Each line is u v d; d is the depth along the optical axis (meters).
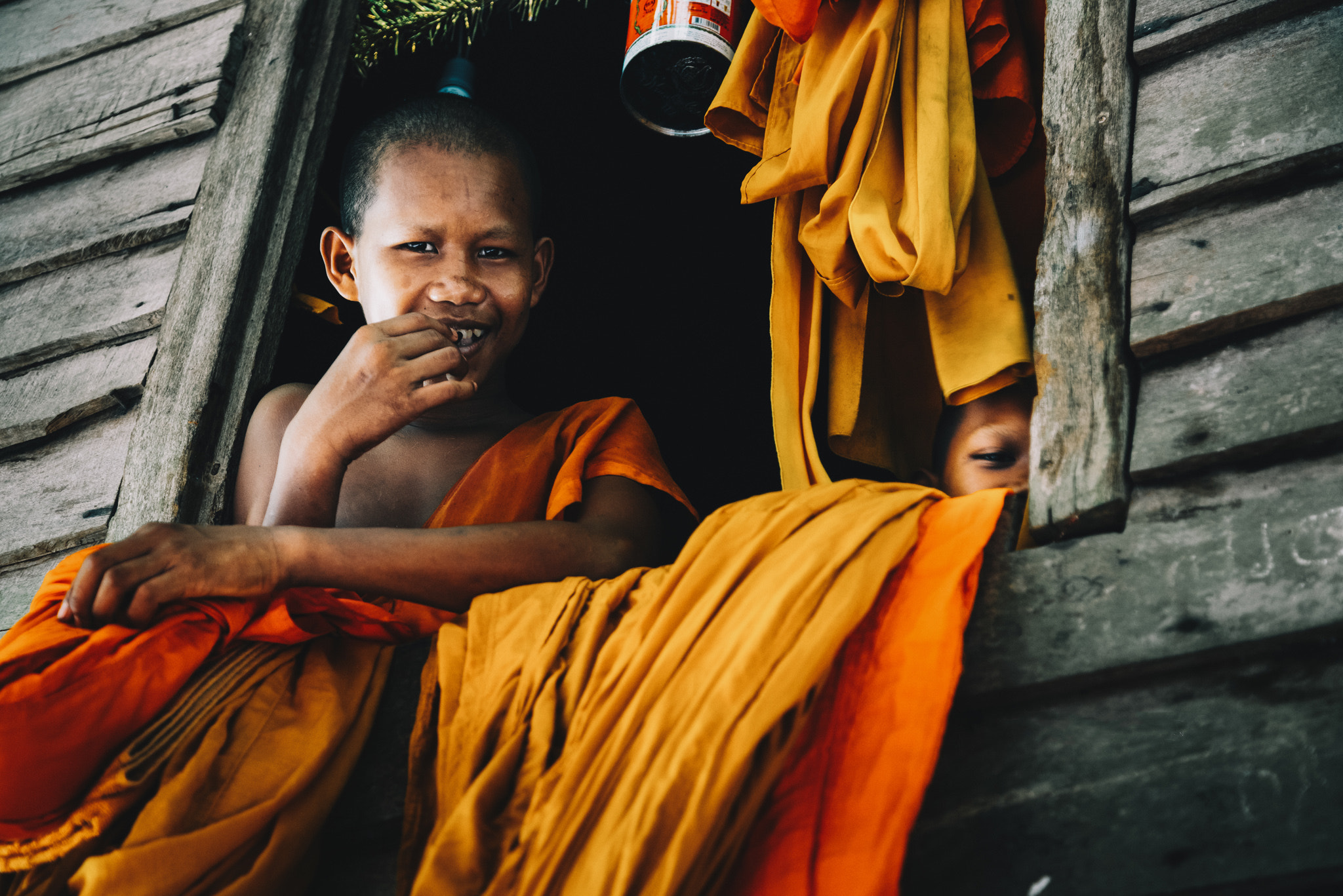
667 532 2.08
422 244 2.08
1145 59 1.75
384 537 1.62
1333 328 1.41
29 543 2.11
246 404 2.19
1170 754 1.16
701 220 3.88
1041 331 1.57
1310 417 1.33
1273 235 1.51
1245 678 1.19
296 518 1.68
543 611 1.49
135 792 1.36
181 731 1.41
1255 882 1.05
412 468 2.08
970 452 1.95
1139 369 1.50
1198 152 1.62
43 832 1.35
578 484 1.95
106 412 2.25
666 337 4.01
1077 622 1.28
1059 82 1.78
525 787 1.28
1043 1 2.13
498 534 1.70
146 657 1.41
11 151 2.70
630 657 1.31
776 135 2.14
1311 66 1.62
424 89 3.36
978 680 1.27
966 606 1.27
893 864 1.08
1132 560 1.30
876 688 1.22
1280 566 1.24
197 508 2.09
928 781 1.12
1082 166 1.69
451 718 1.43
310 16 2.69
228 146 2.49
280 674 1.52
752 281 3.95
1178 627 1.23
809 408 2.01
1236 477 1.34
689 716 1.18
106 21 2.86
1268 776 1.10
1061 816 1.15
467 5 2.95
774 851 1.14
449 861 1.21
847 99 1.95
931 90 1.91
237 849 1.32
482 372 2.06
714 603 1.30
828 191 1.91
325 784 1.43
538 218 2.27
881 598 1.31
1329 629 1.17
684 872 1.06
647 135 3.67
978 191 1.97
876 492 1.44
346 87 3.22
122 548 1.46
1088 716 1.22
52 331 2.38
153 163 2.57
